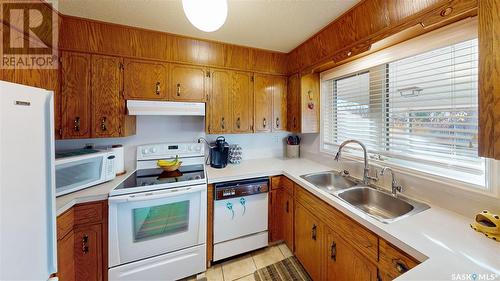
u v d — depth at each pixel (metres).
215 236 1.83
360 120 1.88
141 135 2.13
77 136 1.66
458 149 1.20
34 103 0.78
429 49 1.23
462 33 1.08
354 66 1.83
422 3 1.09
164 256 1.62
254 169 2.12
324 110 2.33
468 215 1.08
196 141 2.34
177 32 1.91
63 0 1.40
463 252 0.80
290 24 1.75
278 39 2.07
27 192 0.75
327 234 1.43
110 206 1.44
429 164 1.33
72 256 1.35
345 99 2.05
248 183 1.95
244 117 2.27
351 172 1.92
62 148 1.85
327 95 2.31
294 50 2.33
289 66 2.45
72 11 1.54
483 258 0.76
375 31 1.36
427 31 1.23
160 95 1.90
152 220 1.58
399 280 0.67
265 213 2.05
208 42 2.07
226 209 1.87
